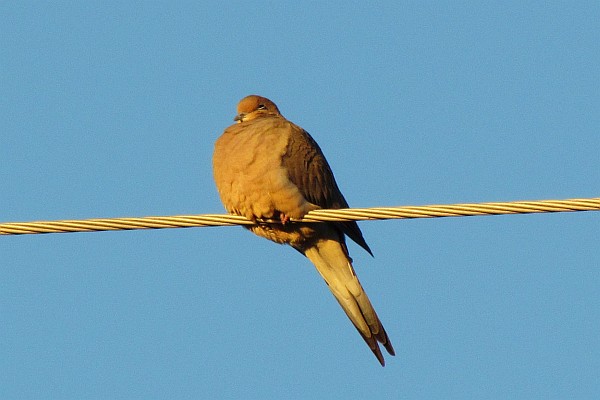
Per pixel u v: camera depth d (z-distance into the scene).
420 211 11.15
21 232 11.27
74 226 11.32
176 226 11.55
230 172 13.59
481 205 10.94
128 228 11.42
